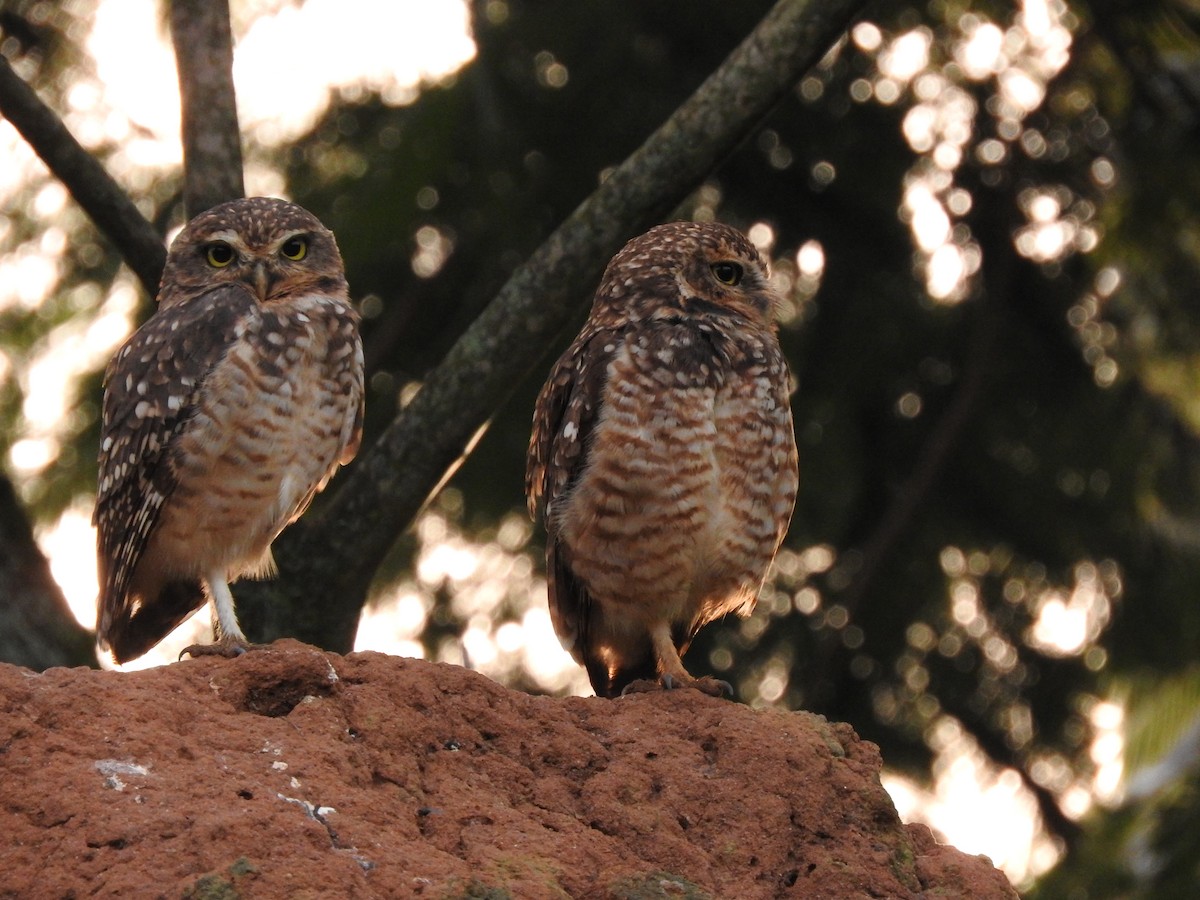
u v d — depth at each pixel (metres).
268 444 7.71
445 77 13.60
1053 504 14.77
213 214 8.25
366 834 5.20
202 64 9.38
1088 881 14.23
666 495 7.67
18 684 5.39
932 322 14.52
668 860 5.74
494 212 13.23
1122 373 14.98
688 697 6.61
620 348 7.90
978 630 14.98
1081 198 14.48
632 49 13.43
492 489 13.77
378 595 14.40
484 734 6.05
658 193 9.15
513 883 5.23
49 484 13.31
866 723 14.88
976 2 13.96
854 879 5.91
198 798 5.12
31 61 12.91
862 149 14.02
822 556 14.98
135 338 8.12
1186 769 15.39
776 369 8.06
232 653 6.64
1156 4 13.76
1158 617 15.06
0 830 5.00
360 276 13.39
